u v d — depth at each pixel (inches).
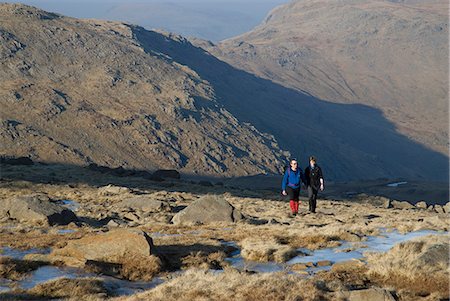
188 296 463.8
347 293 451.2
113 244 586.9
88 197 1627.7
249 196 2139.5
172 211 1222.9
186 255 625.6
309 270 557.6
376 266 530.9
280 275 514.0
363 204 2033.7
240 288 472.1
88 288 498.9
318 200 2052.2
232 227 863.7
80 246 593.3
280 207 1437.0
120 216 1083.9
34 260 587.5
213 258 616.7
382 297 439.5
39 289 493.4
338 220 980.6
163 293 472.7
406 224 845.2
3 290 496.7
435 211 1822.1
